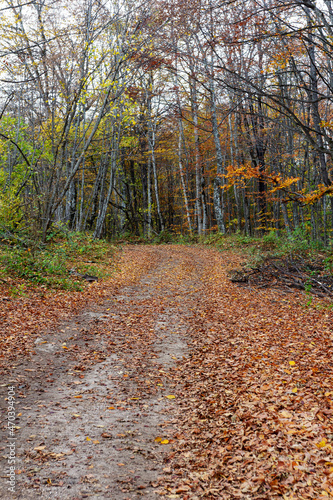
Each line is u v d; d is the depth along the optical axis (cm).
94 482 334
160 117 2911
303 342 689
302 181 1948
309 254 1493
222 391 529
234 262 1761
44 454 371
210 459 369
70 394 518
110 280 1399
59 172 1748
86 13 1457
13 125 1684
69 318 895
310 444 357
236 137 2264
